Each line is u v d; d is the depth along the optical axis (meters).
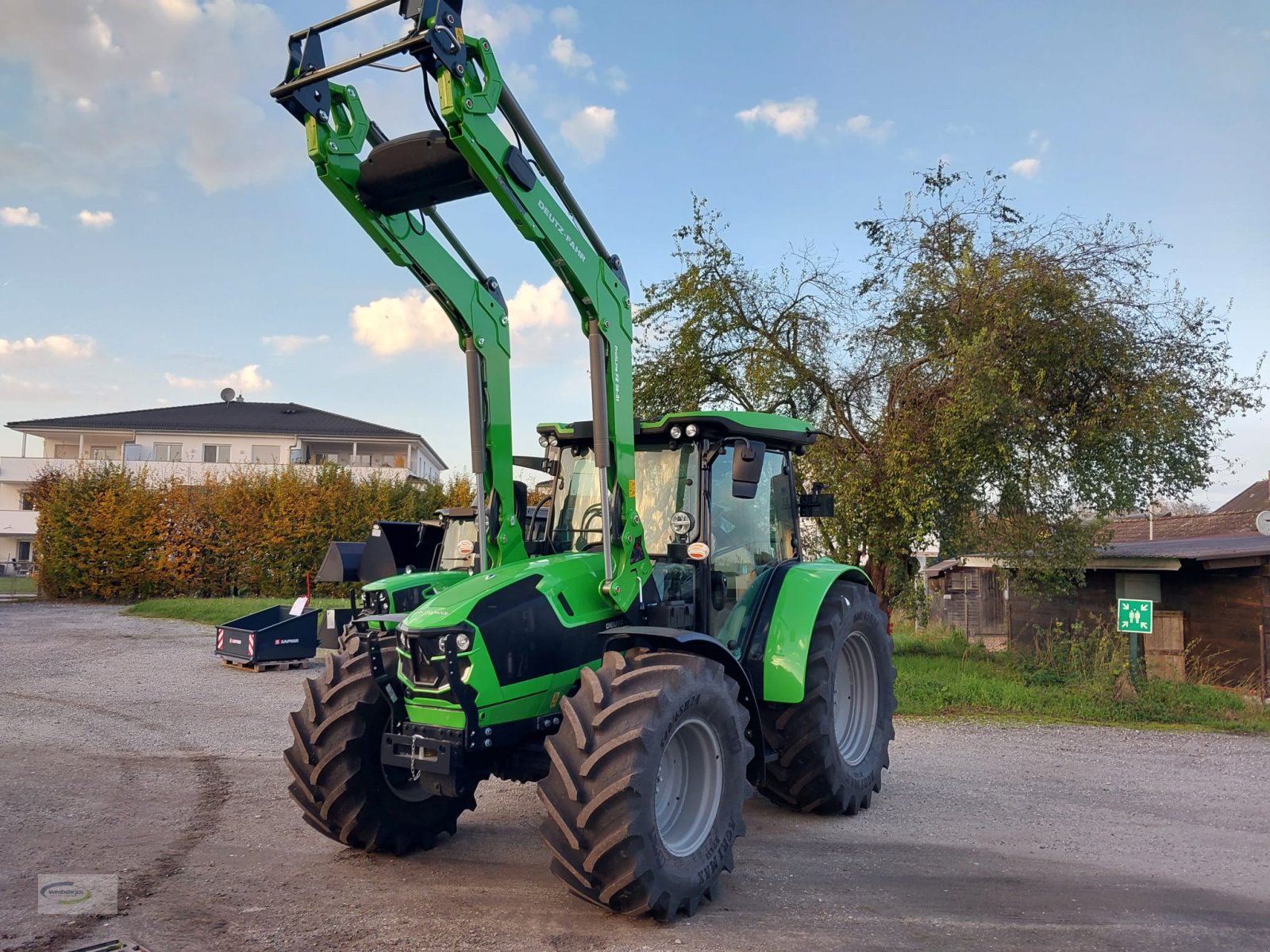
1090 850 5.17
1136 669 10.52
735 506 5.78
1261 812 6.00
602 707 3.99
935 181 11.95
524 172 4.25
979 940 3.86
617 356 4.86
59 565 25.78
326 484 27.97
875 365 12.39
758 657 5.50
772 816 5.86
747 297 12.90
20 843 5.06
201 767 6.98
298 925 3.94
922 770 7.16
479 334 5.03
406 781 5.08
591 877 3.84
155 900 4.22
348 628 5.64
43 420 41.41
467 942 3.78
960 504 11.38
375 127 4.63
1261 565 13.64
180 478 30.16
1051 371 11.05
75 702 9.95
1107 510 11.37
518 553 5.21
